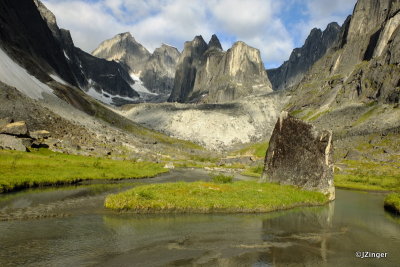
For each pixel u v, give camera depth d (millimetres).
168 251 25766
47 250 24125
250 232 32531
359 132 199375
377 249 28844
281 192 51781
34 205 38375
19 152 78312
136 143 181875
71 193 48219
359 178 94938
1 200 40094
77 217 34156
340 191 74062
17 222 30844
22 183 49906
